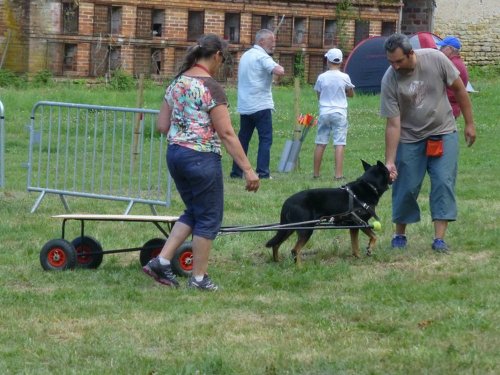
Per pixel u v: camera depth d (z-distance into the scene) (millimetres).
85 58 31141
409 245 10469
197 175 8344
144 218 9266
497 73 36938
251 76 16047
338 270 9320
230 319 7582
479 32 37219
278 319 7598
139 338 7047
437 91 9852
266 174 16172
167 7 31938
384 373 6215
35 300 8164
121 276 9062
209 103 8328
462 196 14258
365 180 9695
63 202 12594
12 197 13625
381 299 8180
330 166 18281
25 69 30703
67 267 9305
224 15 32938
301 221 9508
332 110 16281
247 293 8516
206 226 8508
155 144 19188
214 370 6273
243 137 16344
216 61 8531
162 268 8633
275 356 6539
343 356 6566
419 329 7219
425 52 9875
